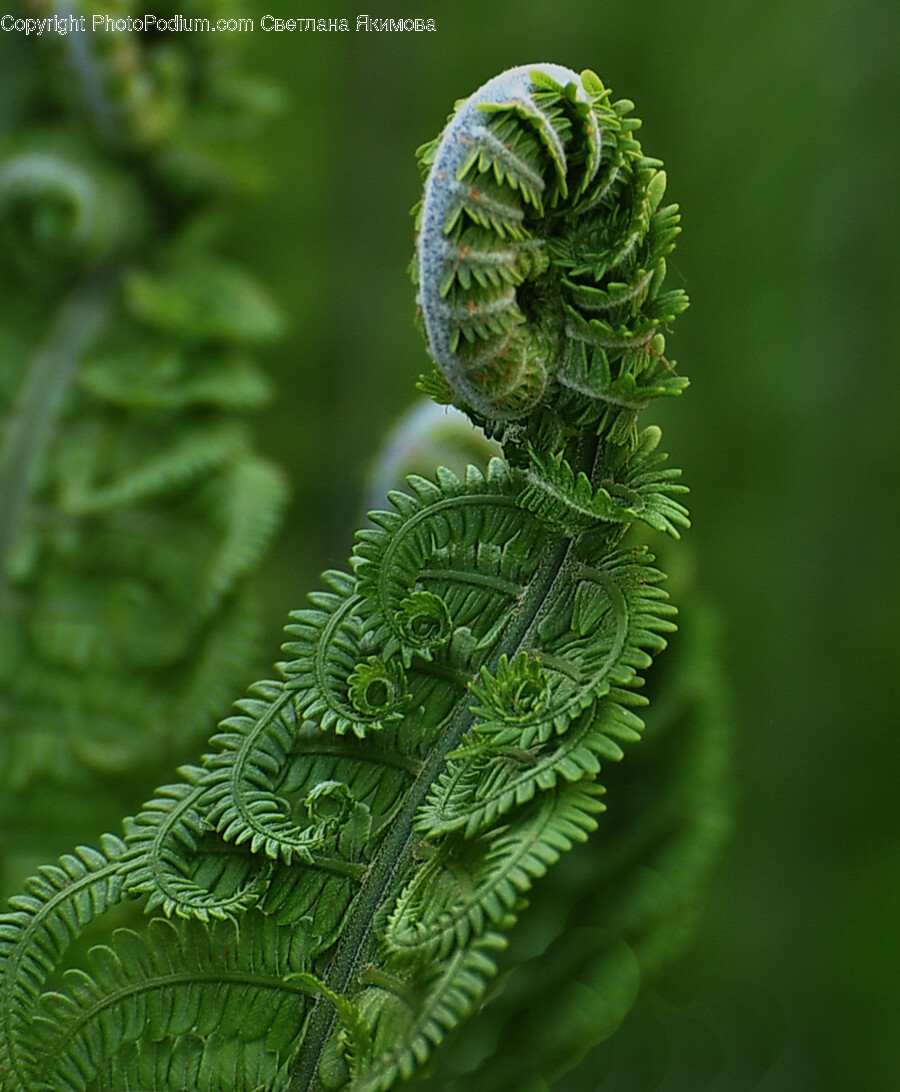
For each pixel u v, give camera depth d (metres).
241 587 0.82
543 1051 0.73
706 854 0.78
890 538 1.24
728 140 1.39
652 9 1.42
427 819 0.62
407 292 1.44
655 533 0.76
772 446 1.31
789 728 1.21
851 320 1.30
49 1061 0.62
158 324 0.87
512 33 1.45
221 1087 0.62
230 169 0.90
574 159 0.61
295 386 1.38
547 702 0.61
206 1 0.87
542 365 0.61
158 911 0.65
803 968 1.10
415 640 0.63
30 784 0.78
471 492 0.63
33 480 0.84
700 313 1.36
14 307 0.88
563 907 0.75
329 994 0.61
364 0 1.42
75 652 0.81
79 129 0.86
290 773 0.63
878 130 1.31
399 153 1.46
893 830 1.17
